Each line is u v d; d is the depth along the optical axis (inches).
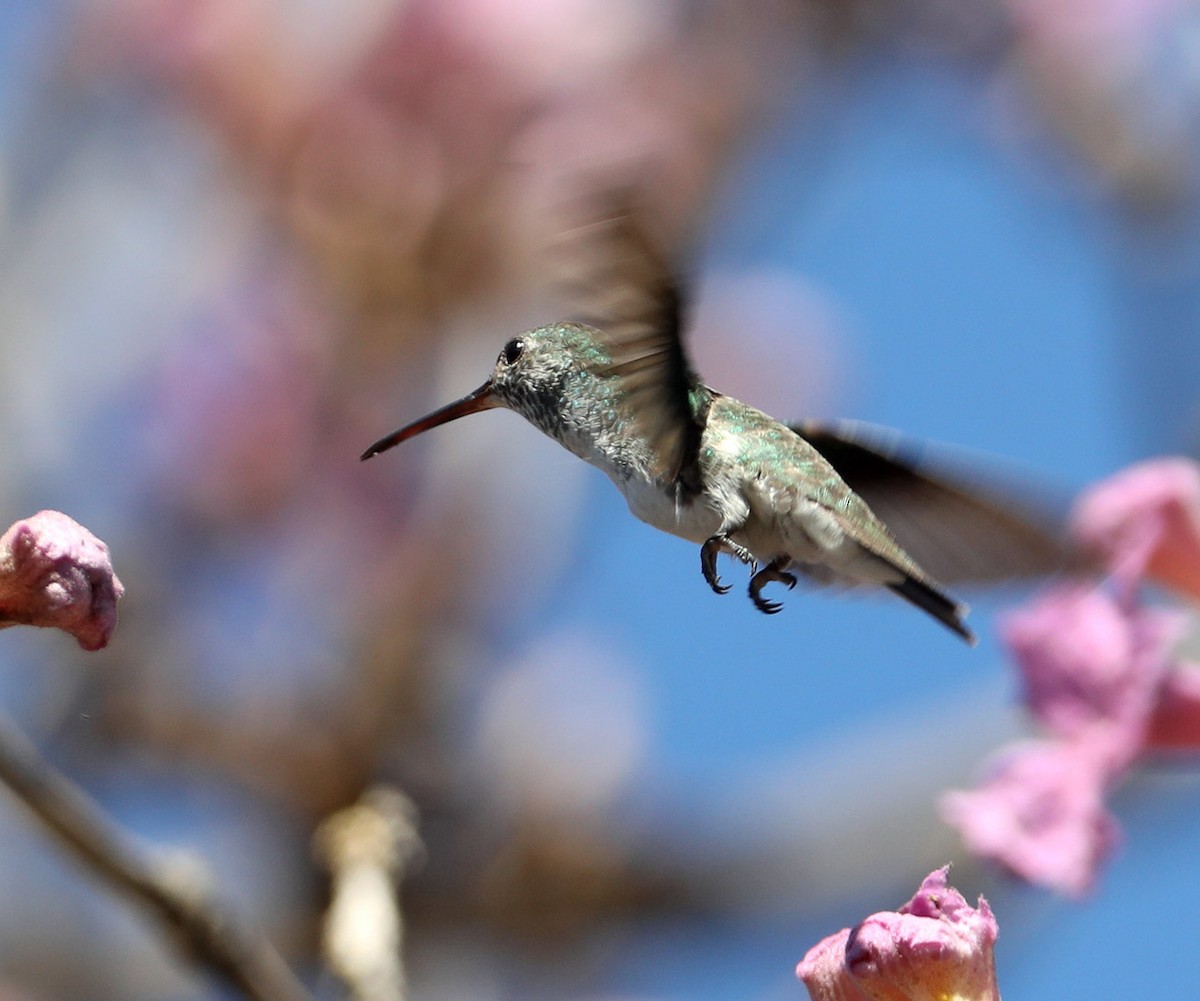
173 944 247.3
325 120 462.0
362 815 352.8
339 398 459.8
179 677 422.6
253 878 407.5
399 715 426.9
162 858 245.9
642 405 251.8
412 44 460.4
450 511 455.5
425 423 278.5
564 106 459.8
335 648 430.0
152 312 456.1
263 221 468.1
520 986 437.4
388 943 286.5
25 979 399.9
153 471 444.8
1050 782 293.6
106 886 243.9
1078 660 299.7
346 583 445.7
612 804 442.9
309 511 453.4
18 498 427.5
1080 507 299.7
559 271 440.5
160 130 461.4
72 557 193.5
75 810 242.5
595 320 245.3
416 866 406.6
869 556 263.6
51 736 415.8
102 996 406.6
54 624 193.0
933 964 188.1
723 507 263.3
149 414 449.1
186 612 430.6
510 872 436.1
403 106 459.8
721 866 440.8
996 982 192.1
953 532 270.2
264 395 457.1
